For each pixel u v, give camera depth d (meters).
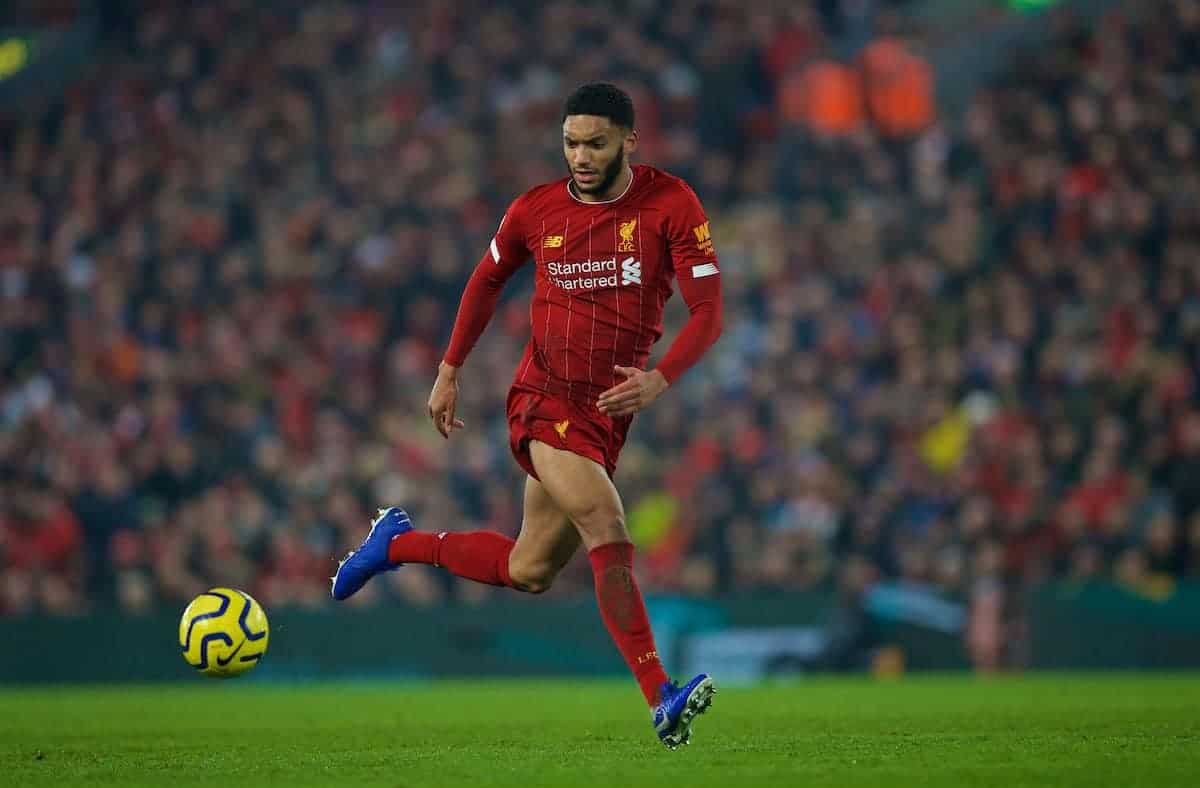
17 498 58.62
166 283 75.56
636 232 19.73
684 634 53.78
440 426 21.42
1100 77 78.06
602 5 87.88
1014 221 73.38
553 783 15.74
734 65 86.19
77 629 52.75
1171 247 67.94
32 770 18.19
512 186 78.75
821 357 67.44
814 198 79.69
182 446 63.84
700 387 69.50
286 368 70.19
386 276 73.56
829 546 58.59
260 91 86.88
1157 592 51.38
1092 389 62.97
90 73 91.88
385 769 17.61
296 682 53.12
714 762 17.84
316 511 60.25
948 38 89.25
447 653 53.22
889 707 31.12
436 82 85.06
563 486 19.38
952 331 68.56
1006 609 51.91
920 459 60.59
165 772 17.72
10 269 78.25
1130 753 18.72
